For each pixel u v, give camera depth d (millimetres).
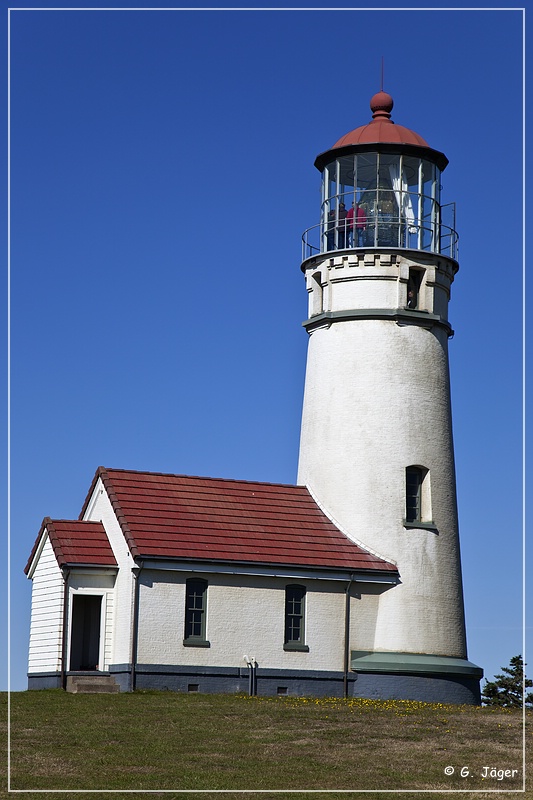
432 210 49219
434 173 49625
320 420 48344
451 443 48625
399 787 29406
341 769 30875
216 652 43125
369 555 46250
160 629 42438
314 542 45750
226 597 43656
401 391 47469
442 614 46719
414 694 45094
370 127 49156
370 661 45156
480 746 33969
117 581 43656
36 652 45875
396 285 47750
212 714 37344
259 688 43562
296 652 44375
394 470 46969
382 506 46688
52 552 45000
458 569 47875
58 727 34594
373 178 48812
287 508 46969
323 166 50062
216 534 44219
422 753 32938
